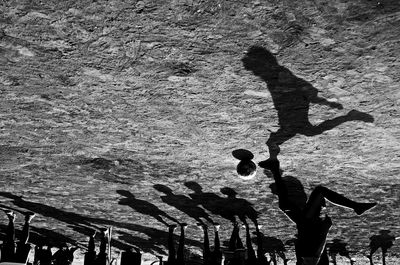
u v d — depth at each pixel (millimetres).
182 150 4566
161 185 5367
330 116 3838
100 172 5125
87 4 2805
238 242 6391
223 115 3922
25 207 6305
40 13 2891
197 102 3758
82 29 3016
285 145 4336
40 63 3379
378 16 2766
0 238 7766
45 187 5617
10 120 4176
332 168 4762
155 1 2771
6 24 3000
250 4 2756
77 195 5832
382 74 3270
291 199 5543
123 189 5562
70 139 4484
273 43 3061
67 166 5035
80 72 3457
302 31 2939
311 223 4293
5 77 3561
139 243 7941
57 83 3609
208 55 3213
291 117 3885
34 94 3773
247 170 4527
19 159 4918
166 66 3342
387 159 4492
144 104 3822
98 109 3938
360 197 5371
